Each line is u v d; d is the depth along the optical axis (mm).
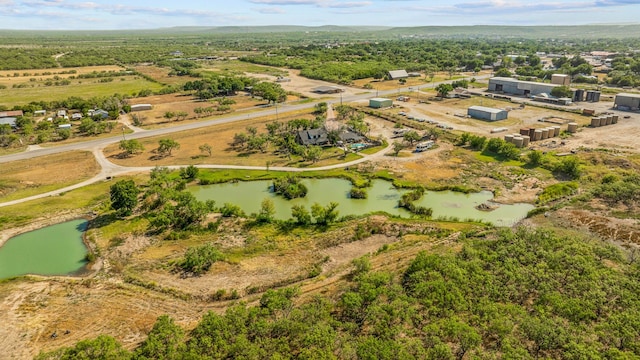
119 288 51312
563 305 41344
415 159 96312
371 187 82938
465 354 37562
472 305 42844
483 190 80125
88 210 72625
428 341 38000
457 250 56844
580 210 69000
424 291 44594
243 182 86188
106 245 61500
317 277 53000
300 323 39750
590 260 49531
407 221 67500
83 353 35625
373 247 60938
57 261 57844
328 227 66250
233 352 36656
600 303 42219
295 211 67188
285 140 107375
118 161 96500
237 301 48875
